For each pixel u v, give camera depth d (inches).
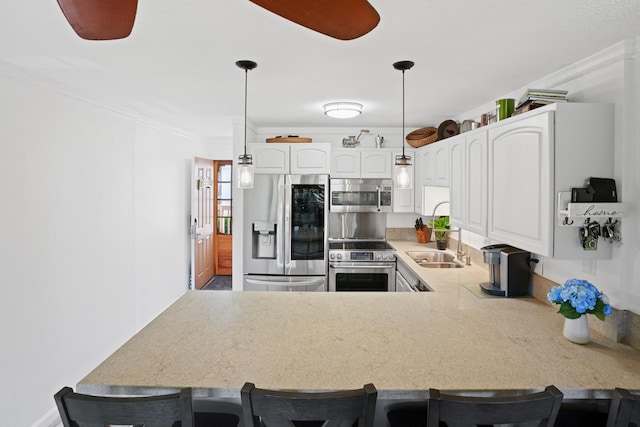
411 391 50.3
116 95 111.5
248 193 152.9
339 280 154.2
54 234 99.7
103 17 37.0
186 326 72.3
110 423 43.5
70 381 107.0
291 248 153.6
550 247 67.0
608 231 66.0
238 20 60.1
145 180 154.4
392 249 156.3
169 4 54.7
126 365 56.6
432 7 55.1
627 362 58.8
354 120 153.7
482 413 43.4
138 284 149.6
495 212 84.7
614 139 67.5
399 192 165.5
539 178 68.9
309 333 69.2
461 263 132.2
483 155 90.3
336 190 163.2
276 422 44.4
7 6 54.9
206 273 225.9
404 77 90.4
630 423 49.2
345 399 43.6
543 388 50.8
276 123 162.6
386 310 82.4
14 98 85.7
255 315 78.7
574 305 64.1
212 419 56.6
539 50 70.9
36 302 93.7
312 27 41.6
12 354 86.5
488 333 69.6
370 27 41.5
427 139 147.6
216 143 231.1
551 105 66.2
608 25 59.8
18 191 87.4
